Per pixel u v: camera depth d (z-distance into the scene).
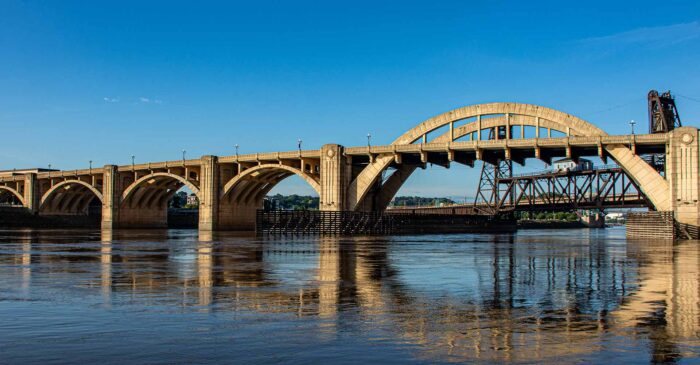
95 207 162.12
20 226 136.25
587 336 13.42
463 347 12.34
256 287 21.91
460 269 29.30
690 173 65.88
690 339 13.13
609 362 11.19
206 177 104.25
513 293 20.34
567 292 20.58
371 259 36.22
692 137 65.94
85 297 19.22
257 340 12.90
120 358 11.38
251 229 110.12
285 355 11.60
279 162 95.81
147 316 15.74
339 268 29.78
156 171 117.81
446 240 70.25
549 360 11.31
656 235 67.81
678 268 29.73
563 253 42.97
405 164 92.31
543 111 78.56
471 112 83.69
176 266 30.84
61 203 146.88
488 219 121.06
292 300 18.64
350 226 84.62
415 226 95.19
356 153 87.31
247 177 102.50
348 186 88.94
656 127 80.44
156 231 108.19
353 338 13.13
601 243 63.34
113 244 55.94
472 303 18.08
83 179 134.75
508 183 124.62
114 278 24.88
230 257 37.84
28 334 13.45
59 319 15.27
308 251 44.72
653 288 21.66
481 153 80.31
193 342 12.69
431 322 15.00
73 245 53.56
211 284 22.83
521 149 78.88
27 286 22.06
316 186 90.25
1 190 157.38
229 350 11.99
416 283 23.22
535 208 118.88
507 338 13.20
